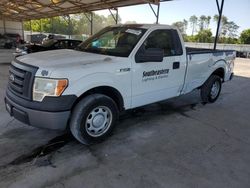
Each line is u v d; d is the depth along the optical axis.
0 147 3.19
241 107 5.73
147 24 4.20
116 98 3.64
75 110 3.14
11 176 2.57
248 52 31.20
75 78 2.96
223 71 5.92
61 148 3.26
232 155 3.29
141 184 2.55
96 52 3.98
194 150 3.38
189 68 4.74
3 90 6.11
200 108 5.45
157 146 3.44
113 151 3.23
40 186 2.43
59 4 17.11
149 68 3.85
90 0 14.41
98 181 2.56
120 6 15.20
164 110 5.15
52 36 22.95
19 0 17.61
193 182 2.63
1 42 23.83
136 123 4.30
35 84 2.91
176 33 4.41
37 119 2.94
